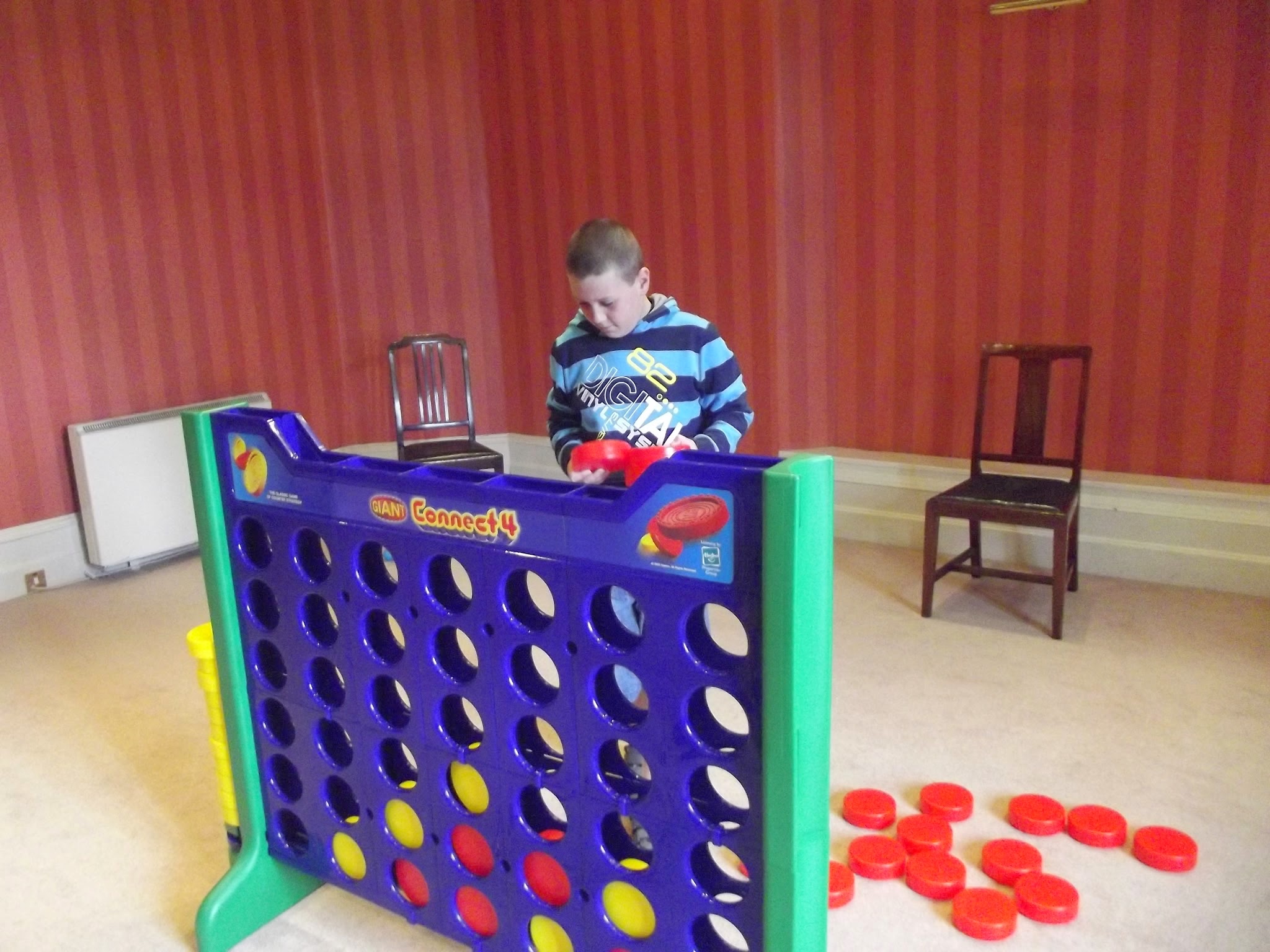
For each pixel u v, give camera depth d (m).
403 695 2.02
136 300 4.20
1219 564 3.44
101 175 4.04
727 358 1.94
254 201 4.55
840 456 4.14
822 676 1.23
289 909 2.01
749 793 1.29
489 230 4.93
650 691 1.34
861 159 3.96
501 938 1.63
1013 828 2.18
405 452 4.23
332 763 1.80
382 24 4.61
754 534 1.20
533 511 1.39
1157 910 1.91
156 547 4.13
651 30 4.21
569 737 1.45
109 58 4.03
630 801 1.41
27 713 2.90
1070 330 3.66
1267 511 3.33
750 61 3.98
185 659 3.26
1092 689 2.79
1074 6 3.43
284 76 4.58
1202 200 3.35
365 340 4.88
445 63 4.71
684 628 1.29
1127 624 3.22
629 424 1.90
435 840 1.67
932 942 1.84
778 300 4.13
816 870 1.30
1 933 1.96
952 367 3.93
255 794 1.92
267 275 4.64
